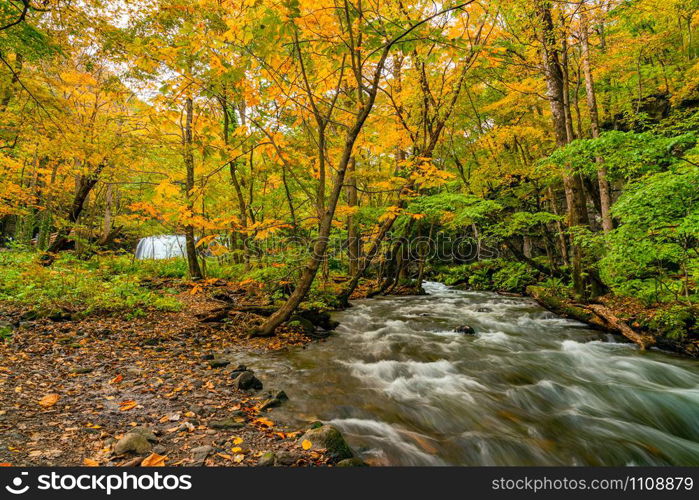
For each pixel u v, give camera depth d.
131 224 17.84
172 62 4.97
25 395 3.62
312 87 6.25
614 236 7.42
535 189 15.73
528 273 17.11
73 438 2.96
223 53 5.08
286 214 11.87
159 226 18.80
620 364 6.49
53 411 3.38
